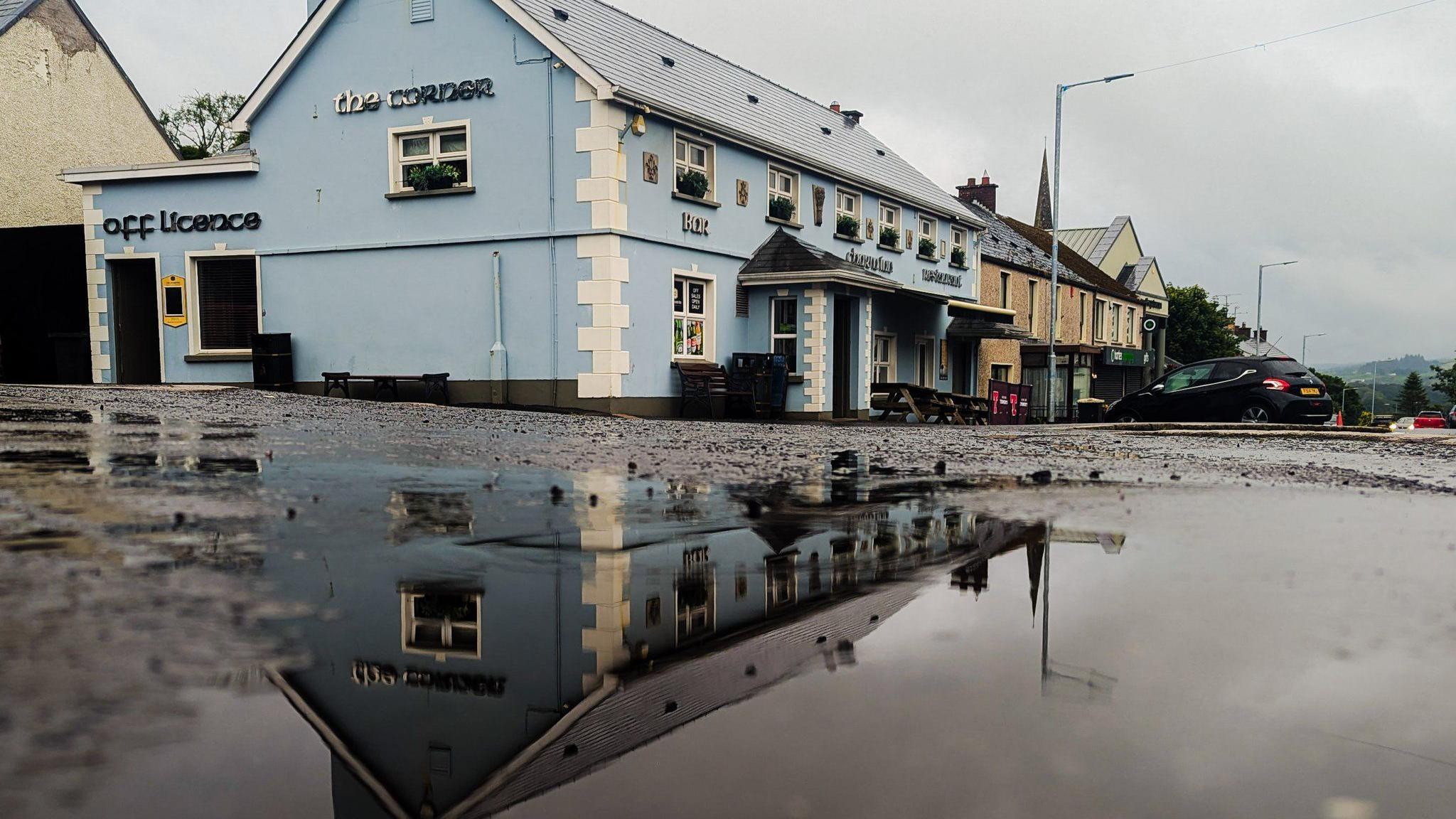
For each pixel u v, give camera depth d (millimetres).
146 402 11000
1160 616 1747
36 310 19219
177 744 919
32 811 724
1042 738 1036
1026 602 1858
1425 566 2412
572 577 2029
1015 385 22109
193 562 2021
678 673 1296
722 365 18109
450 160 16109
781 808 795
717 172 17875
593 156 14938
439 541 2459
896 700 1170
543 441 7211
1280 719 1134
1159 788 888
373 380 16016
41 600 1577
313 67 16688
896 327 24531
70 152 22406
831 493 4133
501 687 1191
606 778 871
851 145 25531
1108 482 5039
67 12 22266
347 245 16578
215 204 17359
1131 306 47781
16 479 3602
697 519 3127
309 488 3617
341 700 1100
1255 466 6727
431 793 804
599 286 15008
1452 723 1131
